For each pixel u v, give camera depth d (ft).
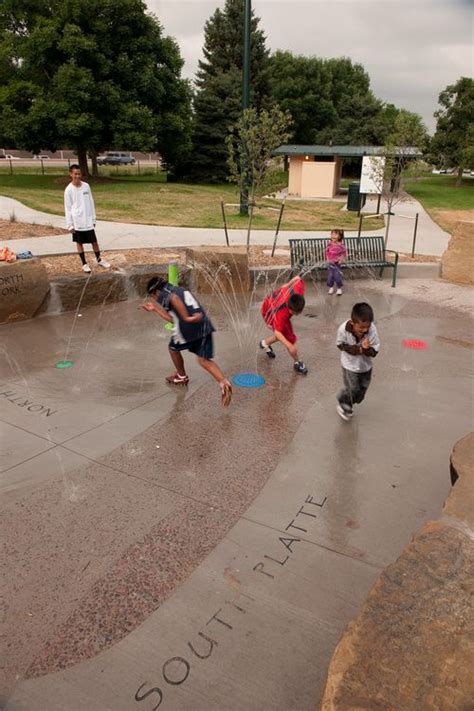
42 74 96.78
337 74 212.84
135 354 21.85
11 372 19.79
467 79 123.75
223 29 139.64
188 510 12.11
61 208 60.49
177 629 9.05
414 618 7.30
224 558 10.65
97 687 8.06
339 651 6.82
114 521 11.69
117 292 29.55
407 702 6.13
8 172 127.75
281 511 12.14
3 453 14.34
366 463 14.20
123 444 14.92
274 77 184.85
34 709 7.73
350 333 15.12
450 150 126.41
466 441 12.03
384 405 17.69
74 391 18.26
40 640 8.84
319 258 35.60
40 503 12.26
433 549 8.59
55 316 26.81
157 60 104.06
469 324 26.73
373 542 11.19
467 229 34.17
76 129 89.35
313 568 10.43
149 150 100.22
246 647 8.72
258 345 23.29
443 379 19.95
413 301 30.81
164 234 47.78
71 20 91.56
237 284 32.42
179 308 16.20
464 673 6.49
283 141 39.96
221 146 117.08
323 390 18.78
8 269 24.76
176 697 7.92
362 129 154.71
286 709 7.73
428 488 13.12
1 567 10.35
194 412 16.90
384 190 65.72
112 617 9.28
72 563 10.48
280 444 15.06
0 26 101.91
